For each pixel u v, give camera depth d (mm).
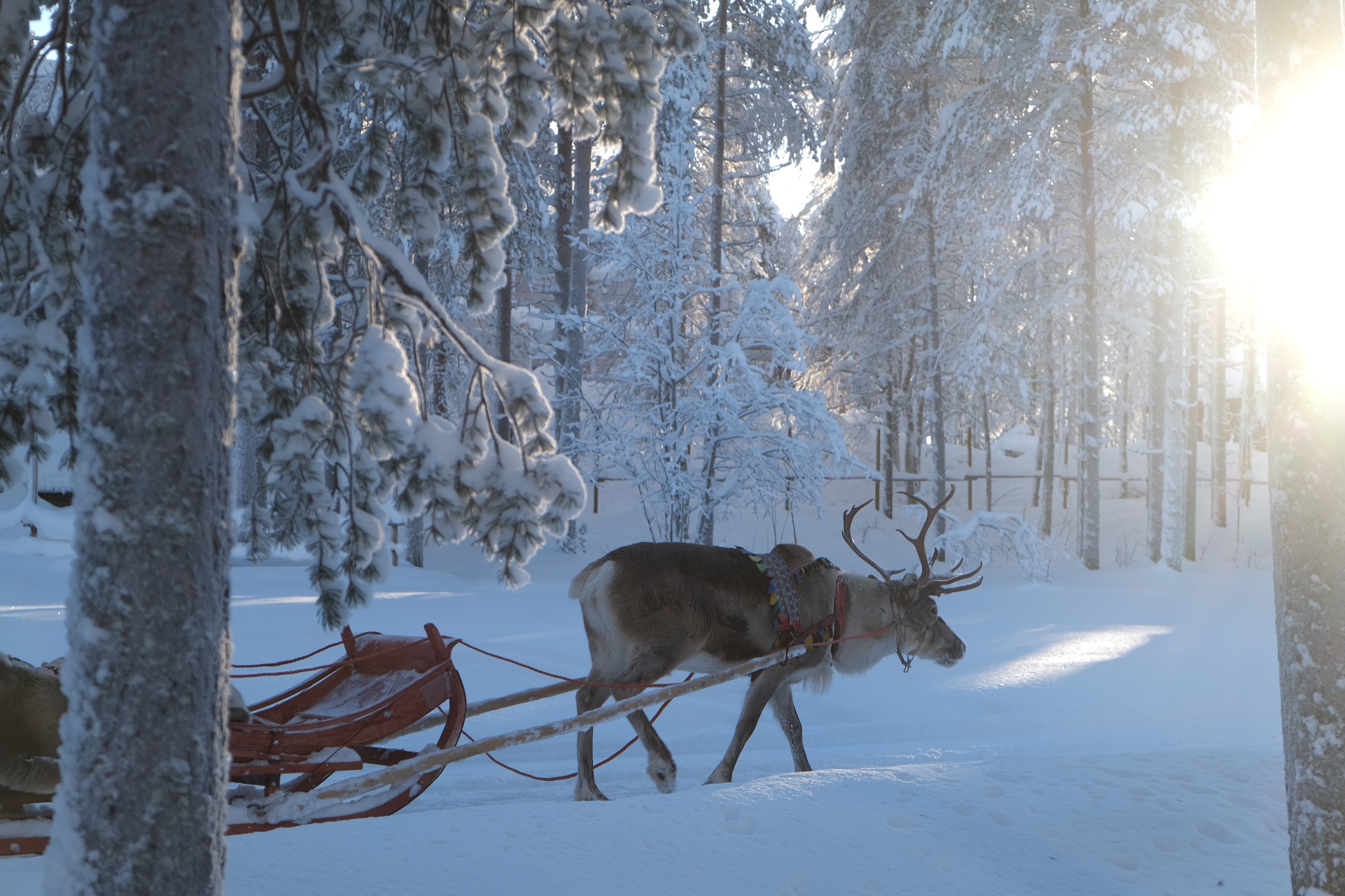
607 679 6887
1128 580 23688
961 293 34906
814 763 8422
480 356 4238
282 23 4133
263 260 4109
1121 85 25906
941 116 25125
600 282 23562
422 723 5812
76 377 3934
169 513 2430
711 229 27141
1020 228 25703
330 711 6059
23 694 4469
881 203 29891
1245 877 4926
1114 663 13148
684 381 21594
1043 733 10016
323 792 4918
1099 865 4977
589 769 6613
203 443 2494
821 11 31031
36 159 3869
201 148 2484
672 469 20406
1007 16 23734
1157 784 6176
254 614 14031
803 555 7605
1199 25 21500
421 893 4180
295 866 4340
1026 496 38000
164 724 2424
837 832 5059
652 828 4949
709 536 20812
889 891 4562
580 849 4672
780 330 20391
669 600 6824
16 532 20500
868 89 28953
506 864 4477
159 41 2428
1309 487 4039
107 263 2430
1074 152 25516
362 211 3975
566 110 4902
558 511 4289
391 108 4730
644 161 4844
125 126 2426
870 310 31844
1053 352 30516
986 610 18281
